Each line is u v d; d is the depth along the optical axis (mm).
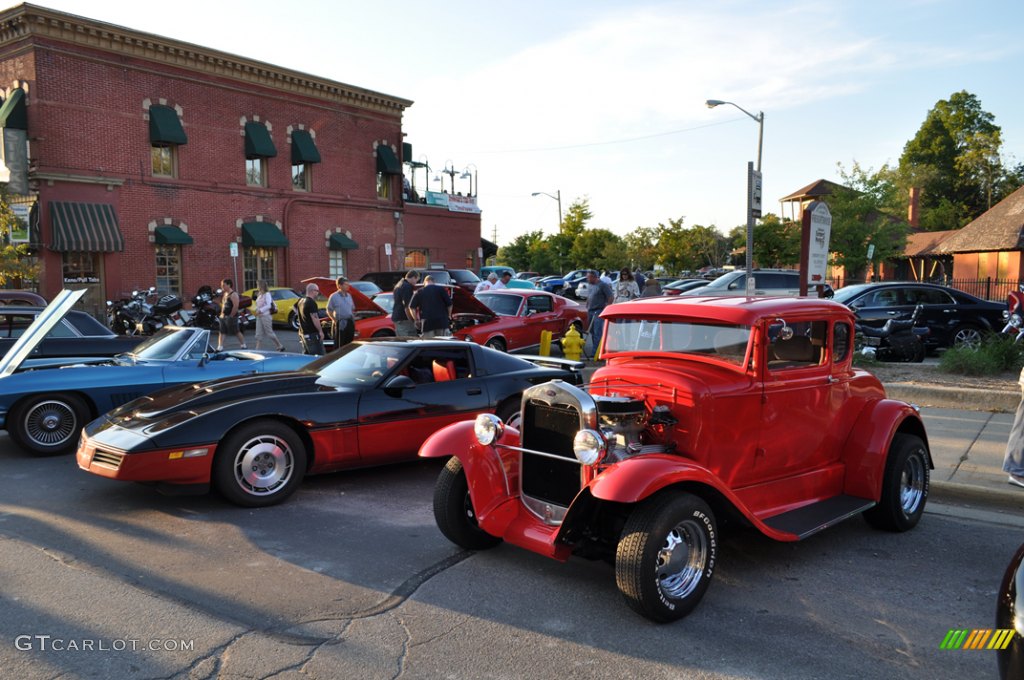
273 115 29875
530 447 4832
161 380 8367
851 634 4008
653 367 5004
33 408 7809
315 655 3715
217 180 27875
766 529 4527
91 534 5461
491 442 4855
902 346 13125
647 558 3979
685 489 4422
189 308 26984
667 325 5219
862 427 5551
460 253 40281
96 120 24266
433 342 7508
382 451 6902
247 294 24812
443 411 7242
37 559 4938
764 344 4867
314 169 31688
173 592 4434
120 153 24922
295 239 30984
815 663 3688
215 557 5027
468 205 40562
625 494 3887
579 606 4344
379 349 7504
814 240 11602
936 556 5188
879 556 5184
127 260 25219
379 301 19281
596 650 3812
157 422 6062
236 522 5793
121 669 3537
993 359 11688
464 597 4445
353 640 3881
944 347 15203
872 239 37062
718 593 4551
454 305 14352
